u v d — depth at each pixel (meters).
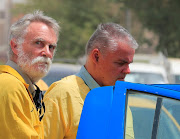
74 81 6.11
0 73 5.37
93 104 4.84
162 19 51.66
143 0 51.53
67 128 5.76
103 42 6.16
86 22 48.88
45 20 5.66
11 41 5.62
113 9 52.91
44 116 5.71
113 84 6.25
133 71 18.53
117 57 6.13
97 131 4.66
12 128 4.90
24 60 5.50
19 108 4.99
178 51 51.97
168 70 20.78
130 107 4.73
